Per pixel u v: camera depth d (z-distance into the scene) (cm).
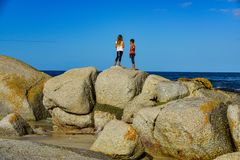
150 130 1409
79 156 1190
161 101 1769
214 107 1326
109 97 1938
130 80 1920
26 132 1766
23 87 2320
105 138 1314
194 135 1277
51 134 1795
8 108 2250
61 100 1886
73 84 1894
